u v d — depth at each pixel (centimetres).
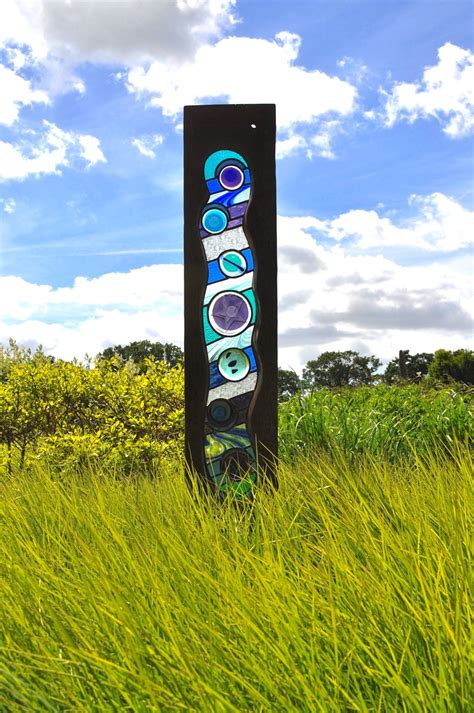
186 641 194
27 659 203
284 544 303
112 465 657
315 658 185
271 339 425
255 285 426
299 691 169
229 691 176
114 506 391
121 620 201
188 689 175
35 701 184
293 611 204
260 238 429
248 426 423
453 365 2017
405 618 196
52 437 691
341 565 228
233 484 418
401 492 354
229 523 339
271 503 366
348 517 301
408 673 176
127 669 179
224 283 429
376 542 267
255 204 430
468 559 225
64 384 749
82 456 660
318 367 2464
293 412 709
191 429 425
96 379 767
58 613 223
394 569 241
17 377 752
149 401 764
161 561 270
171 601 222
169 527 330
